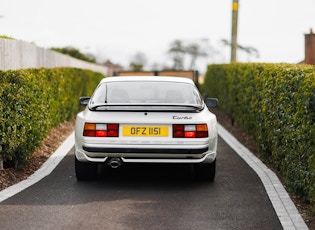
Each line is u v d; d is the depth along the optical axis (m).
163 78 9.26
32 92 9.77
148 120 7.89
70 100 17.02
